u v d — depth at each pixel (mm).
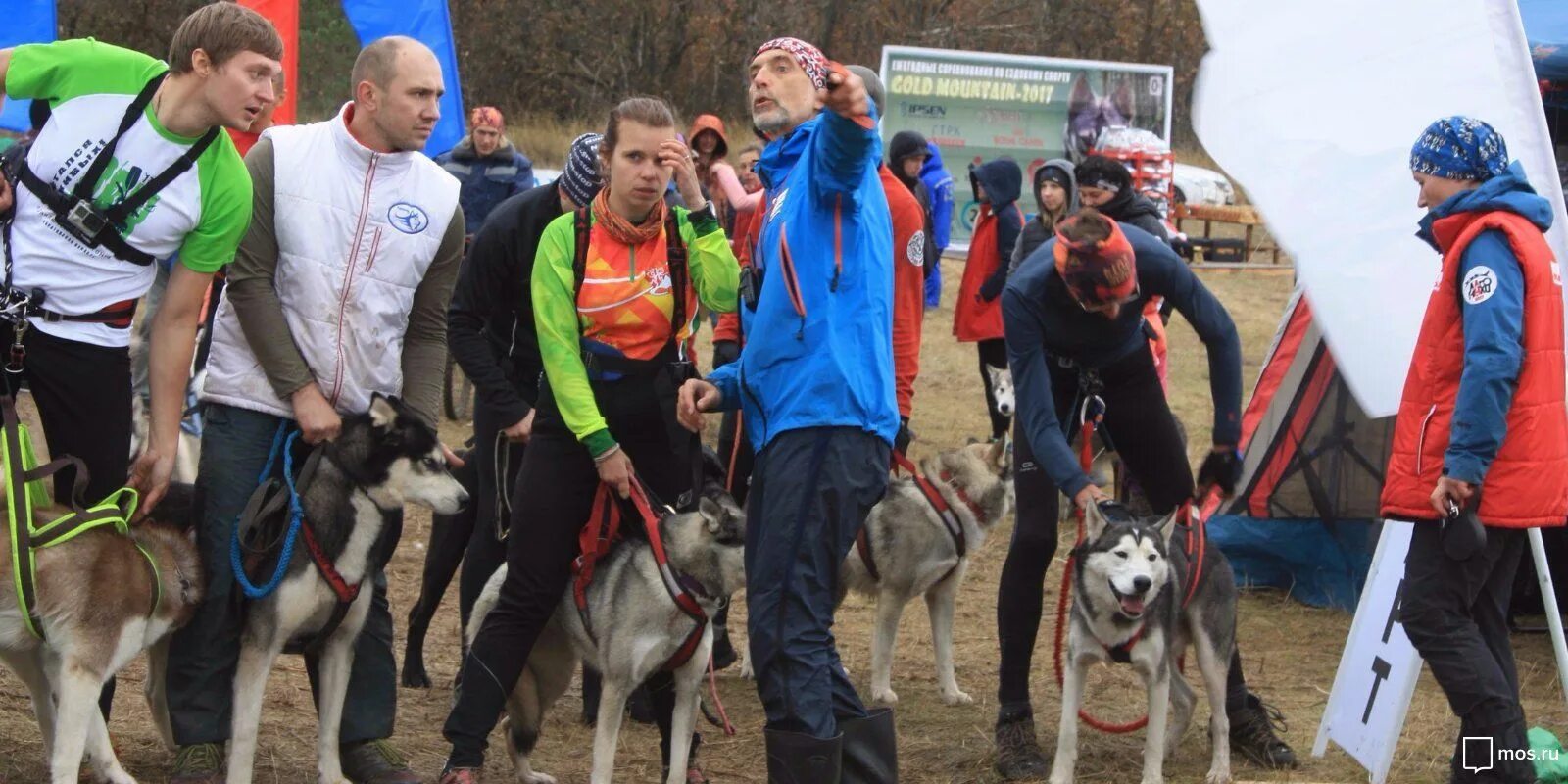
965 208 18828
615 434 3990
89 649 3469
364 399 3922
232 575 3760
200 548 3793
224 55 3424
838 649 6066
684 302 3951
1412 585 4020
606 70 24844
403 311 3941
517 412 4164
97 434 3643
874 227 3498
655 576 3842
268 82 3510
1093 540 4297
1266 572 7223
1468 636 3955
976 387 12633
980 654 6074
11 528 3412
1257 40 5152
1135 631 4270
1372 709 4582
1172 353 14586
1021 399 4297
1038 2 26969
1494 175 3953
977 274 9164
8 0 8078
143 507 3689
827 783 3350
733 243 7352
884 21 25453
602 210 3873
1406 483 3988
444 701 5035
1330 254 4977
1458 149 3949
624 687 3906
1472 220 3902
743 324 3777
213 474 3818
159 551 3654
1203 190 21484
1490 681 3906
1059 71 18719
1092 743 4906
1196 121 5207
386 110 3729
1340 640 6352
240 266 3736
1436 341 3951
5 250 3479
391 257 3854
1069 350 4395
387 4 9180
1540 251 3832
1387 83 5031
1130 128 18359
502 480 4516
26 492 3441
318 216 3771
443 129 9352
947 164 18656
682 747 3947
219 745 3869
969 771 4582
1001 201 8930
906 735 4969
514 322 4430
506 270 4262
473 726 3914
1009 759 4531
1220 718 4508
